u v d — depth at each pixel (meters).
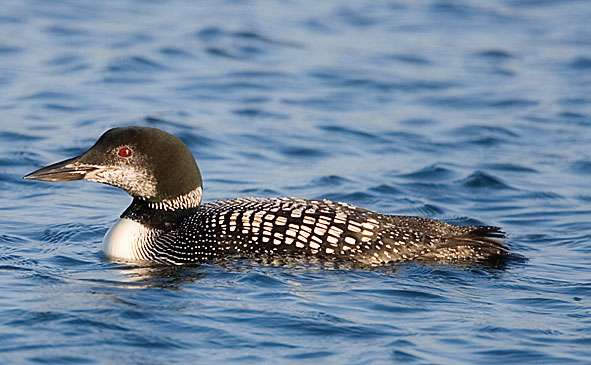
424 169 15.25
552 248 11.40
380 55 23.92
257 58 23.09
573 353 7.82
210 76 21.20
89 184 14.08
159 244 10.39
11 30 24.34
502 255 10.59
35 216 12.20
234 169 14.95
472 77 22.16
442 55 24.20
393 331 8.23
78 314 8.36
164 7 28.34
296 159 15.70
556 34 26.84
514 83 21.67
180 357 7.57
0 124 16.58
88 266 10.10
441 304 8.99
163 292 9.09
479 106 19.70
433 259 10.26
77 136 16.11
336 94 20.25
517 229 12.38
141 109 18.16
